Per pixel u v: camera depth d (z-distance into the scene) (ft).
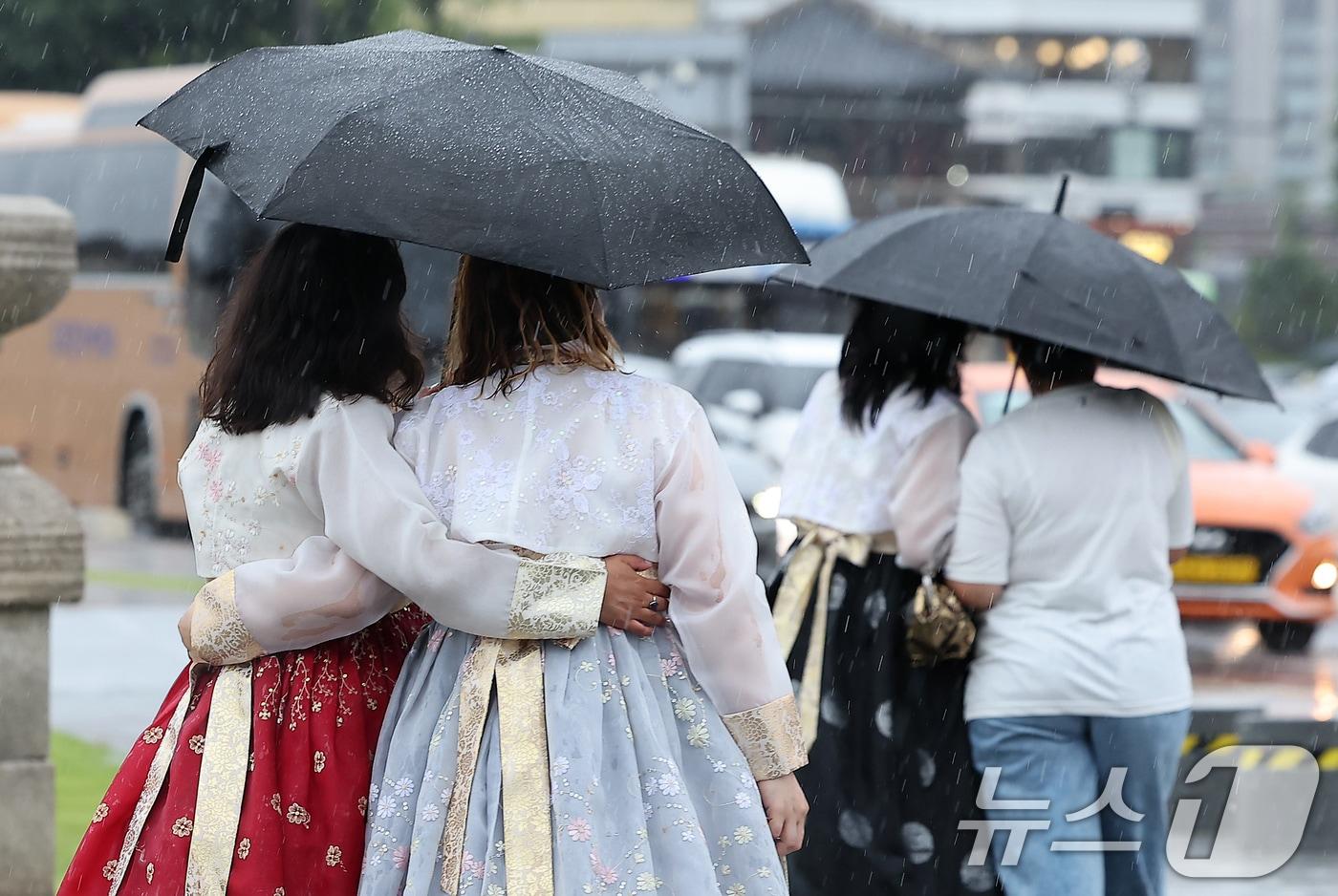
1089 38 525.34
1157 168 507.71
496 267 32.22
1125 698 43.68
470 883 29.37
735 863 30.35
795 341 140.97
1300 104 550.77
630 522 30.99
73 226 41.75
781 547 50.01
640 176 30.37
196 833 30.55
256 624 31.04
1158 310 44.98
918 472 45.11
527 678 30.32
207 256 172.86
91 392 182.50
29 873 43.24
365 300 32.01
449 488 31.40
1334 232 506.07
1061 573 44.21
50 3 229.25
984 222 46.83
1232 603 104.73
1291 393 260.42
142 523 179.01
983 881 44.73
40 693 43.29
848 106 442.09
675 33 344.08
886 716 45.27
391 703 31.65
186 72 182.09
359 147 29.76
